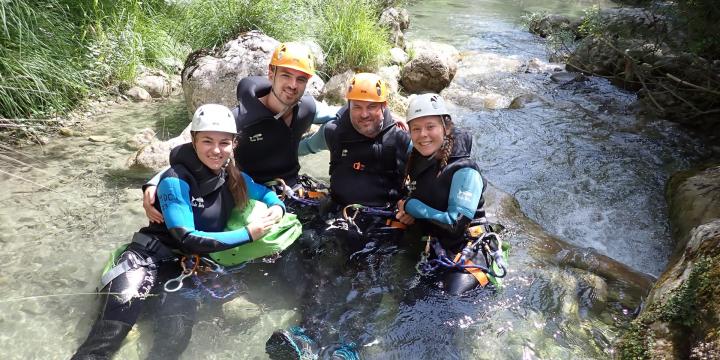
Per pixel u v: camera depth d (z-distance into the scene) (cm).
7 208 371
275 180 364
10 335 263
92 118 527
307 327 272
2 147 456
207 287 296
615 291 311
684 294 253
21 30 509
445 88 695
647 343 250
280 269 314
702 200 372
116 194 397
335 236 329
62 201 384
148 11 682
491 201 402
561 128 564
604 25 700
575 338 272
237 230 297
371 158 344
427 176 318
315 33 670
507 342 267
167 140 485
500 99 661
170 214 285
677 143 532
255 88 356
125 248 296
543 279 314
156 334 265
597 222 401
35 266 315
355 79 331
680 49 613
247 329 275
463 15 1141
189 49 662
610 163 489
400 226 340
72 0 600
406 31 977
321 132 373
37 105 508
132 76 590
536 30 996
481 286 298
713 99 562
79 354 246
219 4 622
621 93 682
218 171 303
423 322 278
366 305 289
